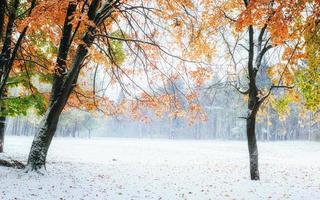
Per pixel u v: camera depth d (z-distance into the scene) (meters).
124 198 10.44
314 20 8.68
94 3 13.07
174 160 27.42
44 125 13.12
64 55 13.45
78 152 32.66
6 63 13.55
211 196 11.45
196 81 14.95
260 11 7.62
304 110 16.03
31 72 16.06
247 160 28.95
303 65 13.18
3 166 14.17
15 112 16.33
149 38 15.02
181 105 15.42
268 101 17.25
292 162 27.31
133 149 41.12
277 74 15.00
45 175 12.72
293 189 13.14
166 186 13.16
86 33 13.03
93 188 11.66
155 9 13.75
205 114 15.22
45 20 10.59
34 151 12.95
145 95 15.66
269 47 14.91
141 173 17.00
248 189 12.95
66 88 13.21
